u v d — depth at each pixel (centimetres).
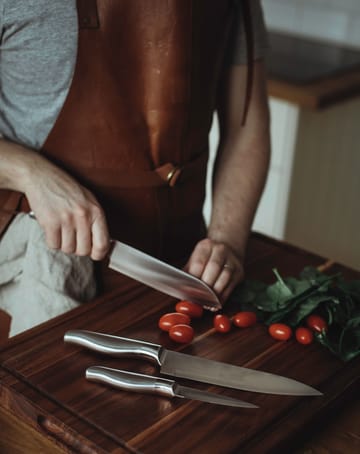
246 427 77
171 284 99
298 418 80
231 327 96
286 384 84
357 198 225
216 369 86
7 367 85
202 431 76
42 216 94
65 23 91
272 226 206
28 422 81
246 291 103
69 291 102
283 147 193
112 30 92
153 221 106
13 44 94
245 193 114
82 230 94
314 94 181
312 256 118
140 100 97
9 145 98
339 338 94
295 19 242
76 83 94
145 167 101
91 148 98
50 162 97
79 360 87
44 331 92
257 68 115
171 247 111
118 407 79
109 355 87
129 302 100
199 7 94
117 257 99
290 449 79
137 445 74
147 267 98
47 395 81
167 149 101
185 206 108
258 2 112
